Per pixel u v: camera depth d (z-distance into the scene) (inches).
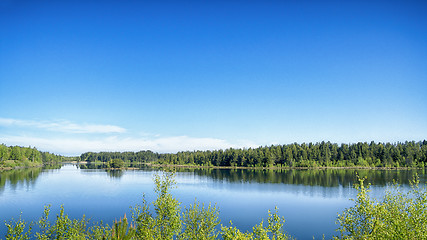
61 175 5644.7
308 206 2519.7
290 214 2220.7
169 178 746.2
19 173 5703.7
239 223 1959.9
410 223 606.2
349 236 658.8
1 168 6565.0
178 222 728.3
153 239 659.4
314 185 3885.3
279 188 3609.7
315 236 1688.0
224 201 2726.4
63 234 789.2
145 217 714.2
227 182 4308.6
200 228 754.2
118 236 428.5
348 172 5910.4
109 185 4055.1
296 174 5669.3
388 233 593.6
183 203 2583.7
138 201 2768.2
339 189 3506.4
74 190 3479.3
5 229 1743.4
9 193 3171.8
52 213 2256.4
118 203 2677.2
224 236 649.0
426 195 639.1
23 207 2458.2
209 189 3523.6
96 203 2674.7
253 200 2787.9
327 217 2132.1
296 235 1704.0
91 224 1927.9
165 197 728.3
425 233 585.6
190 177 5187.0
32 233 1588.3
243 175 5585.6
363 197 640.4
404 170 6318.9
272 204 2593.5
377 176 4790.8
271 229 685.3
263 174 5777.6
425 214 603.2
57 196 3026.6
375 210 624.4
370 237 608.4
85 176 5526.6
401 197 698.8
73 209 2411.4
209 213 789.9
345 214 671.8
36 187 3690.9
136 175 5866.1
